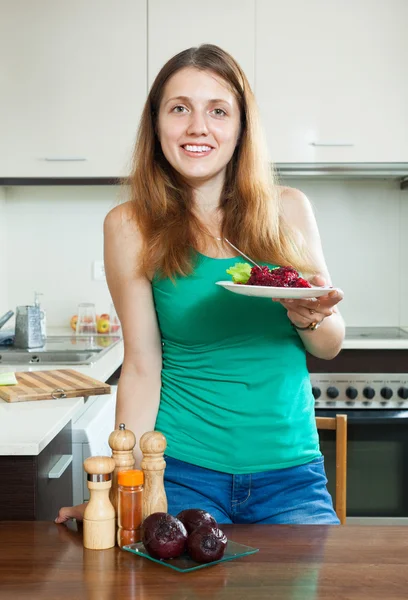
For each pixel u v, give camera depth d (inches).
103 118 132.6
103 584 40.7
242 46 131.2
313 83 131.6
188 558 43.9
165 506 47.4
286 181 148.6
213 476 57.4
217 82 59.3
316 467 59.0
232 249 61.4
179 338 59.7
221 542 43.3
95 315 145.0
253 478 57.1
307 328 57.0
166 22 131.0
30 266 149.9
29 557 44.6
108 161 133.1
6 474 63.1
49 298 150.4
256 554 44.7
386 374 128.0
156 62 131.5
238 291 53.1
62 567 43.1
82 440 86.0
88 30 131.6
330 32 131.1
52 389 82.0
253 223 60.9
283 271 55.2
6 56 132.3
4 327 146.6
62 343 130.0
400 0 130.6
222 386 58.1
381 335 135.9
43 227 149.3
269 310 58.2
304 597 38.9
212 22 131.0
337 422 82.1
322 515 57.1
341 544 46.2
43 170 133.6
